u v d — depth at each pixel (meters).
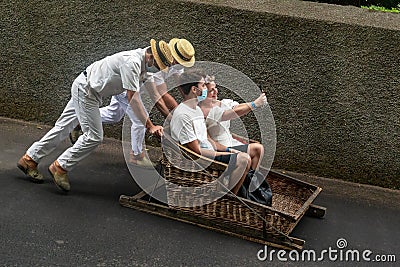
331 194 4.59
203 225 3.86
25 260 3.33
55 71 5.12
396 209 4.47
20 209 3.84
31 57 5.12
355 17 4.65
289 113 4.80
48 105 5.20
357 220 4.23
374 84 4.62
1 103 5.26
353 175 4.84
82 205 3.98
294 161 4.89
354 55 4.59
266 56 4.72
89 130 3.94
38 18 5.03
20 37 5.09
